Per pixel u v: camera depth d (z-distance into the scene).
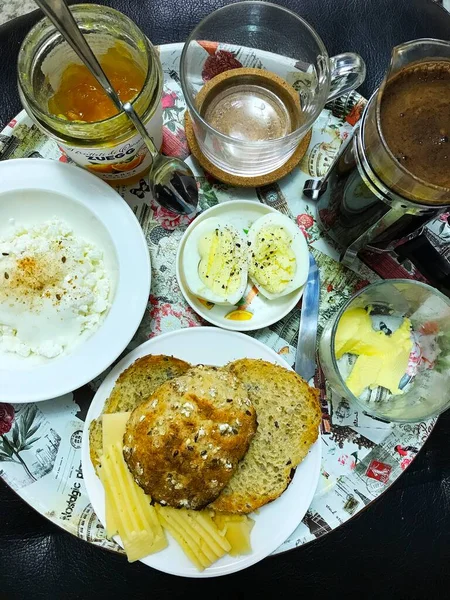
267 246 0.30
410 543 0.32
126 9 0.34
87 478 0.28
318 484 0.30
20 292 0.28
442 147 0.24
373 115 0.24
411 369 0.31
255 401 0.29
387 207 0.26
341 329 0.30
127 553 0.27
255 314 0.31
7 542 0.31
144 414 0.27
